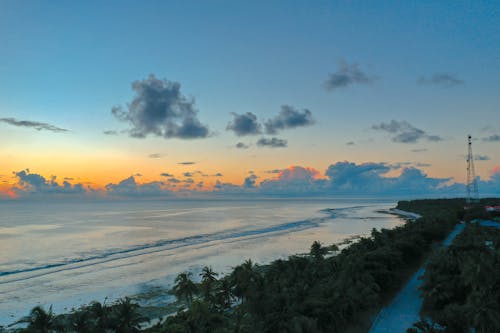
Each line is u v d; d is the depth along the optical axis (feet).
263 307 135.54
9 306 252.01
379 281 189.06
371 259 203.82
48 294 282.15
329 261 229.04
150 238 636.89
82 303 253.24
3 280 337.93
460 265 165.27
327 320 135.85
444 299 158.81
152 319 205.77
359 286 163.32
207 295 209.26
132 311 150.51
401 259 229.45
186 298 228.43
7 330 205.16
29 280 334.44
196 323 148.46
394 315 167.12
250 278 201.26
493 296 125.18
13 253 501.97
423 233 322.55
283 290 154.30
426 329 136.26
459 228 484.33
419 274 233.55
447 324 132.05
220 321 151.53
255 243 537.24
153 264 390.83
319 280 185.78
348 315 147.43
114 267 383.65
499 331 117.70
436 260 176.76
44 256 475.72
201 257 424.87
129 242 588.91
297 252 446.60
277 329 124.98
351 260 200.44
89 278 334.44
